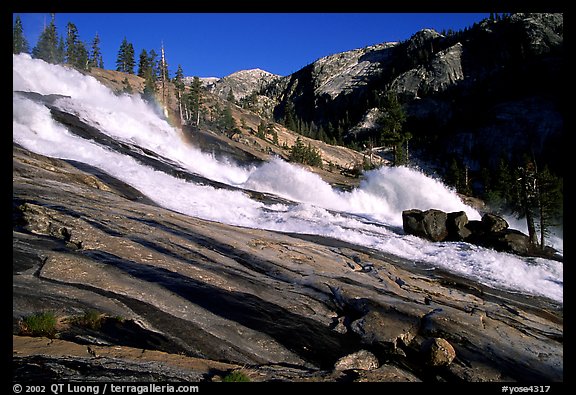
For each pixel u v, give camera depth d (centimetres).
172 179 1952
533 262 1505
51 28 6850
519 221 3897
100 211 1033
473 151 10138
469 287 1098
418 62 17675
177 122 4538
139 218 1073
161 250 896
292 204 2178
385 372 594
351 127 16188
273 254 1044
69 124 2162
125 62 9244
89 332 574
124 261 799
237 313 706
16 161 1276
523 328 827
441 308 849
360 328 717
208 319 670
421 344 684
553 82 10556
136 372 485
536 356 701
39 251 763
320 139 11856
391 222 2305
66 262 733
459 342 710
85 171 1529
